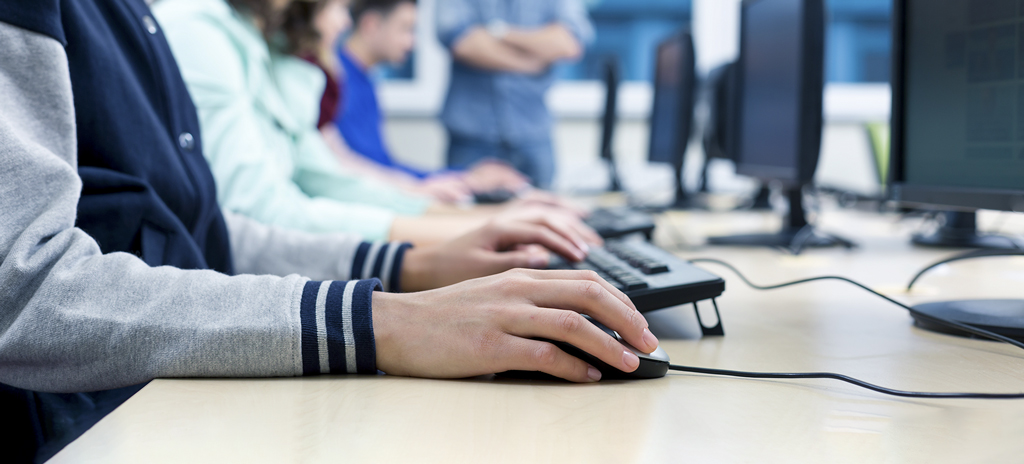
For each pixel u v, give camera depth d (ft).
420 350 1.60
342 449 1.18
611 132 9.73
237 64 3.81
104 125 2.29
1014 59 2.23
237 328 1.58
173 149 2.57
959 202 2.46
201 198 2.65
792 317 2.34
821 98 4.16
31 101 1.82
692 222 5.90
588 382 1.59
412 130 13.85
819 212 6.26
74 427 2.36
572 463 1.13
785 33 4.47
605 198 8.69
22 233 1.62
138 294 1.62
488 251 2.65
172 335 1.57
